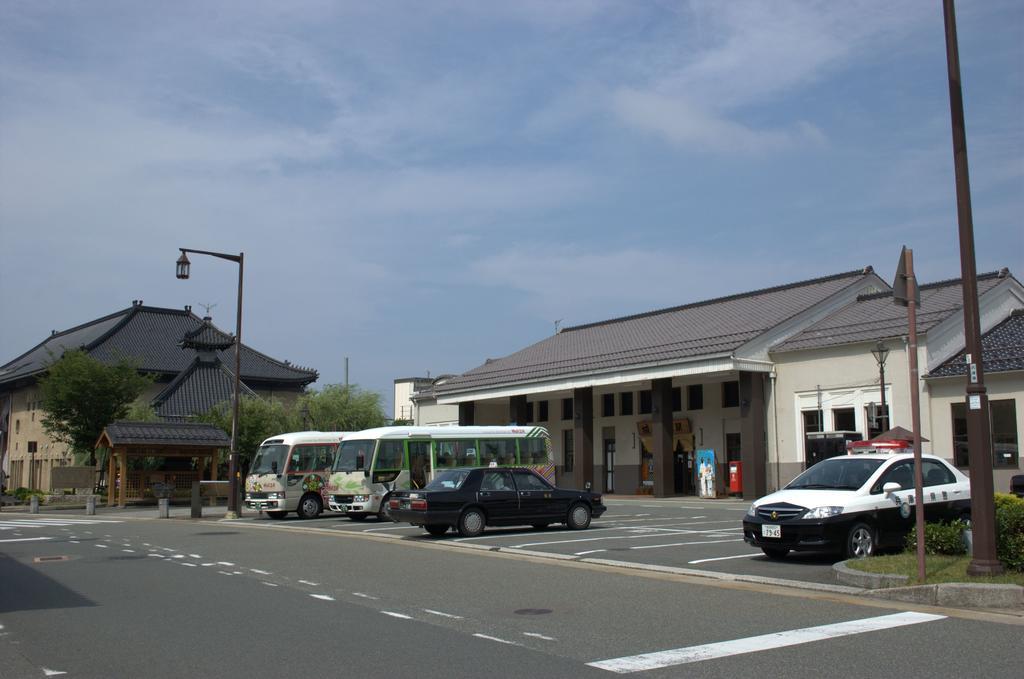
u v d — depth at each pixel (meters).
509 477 21.78
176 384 57.03
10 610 11.09
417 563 15.58
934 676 7.39
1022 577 11.04
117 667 8.03
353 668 7.86
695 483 44.34
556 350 55.09
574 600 11.38
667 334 46.66
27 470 66.00
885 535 14.66
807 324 40.44
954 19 12.13
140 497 41.19
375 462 27.64
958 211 11.94
